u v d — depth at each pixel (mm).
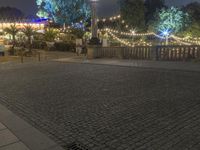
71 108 6320
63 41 33844
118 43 29906
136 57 17219
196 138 4254
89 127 4988
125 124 5051
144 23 49312
